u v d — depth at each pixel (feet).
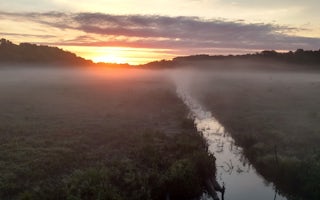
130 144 90.84
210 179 71.77
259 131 108.58
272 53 651.25
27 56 550.77
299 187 66.23
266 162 77.82
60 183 62.54
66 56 654.12
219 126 129.59
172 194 62.23
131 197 55.98
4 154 79.41
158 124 124.98
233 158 88.07
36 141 91.97
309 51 613.52
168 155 78.79
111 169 67.72
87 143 92.38
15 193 59.52
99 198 52.60
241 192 67.67
